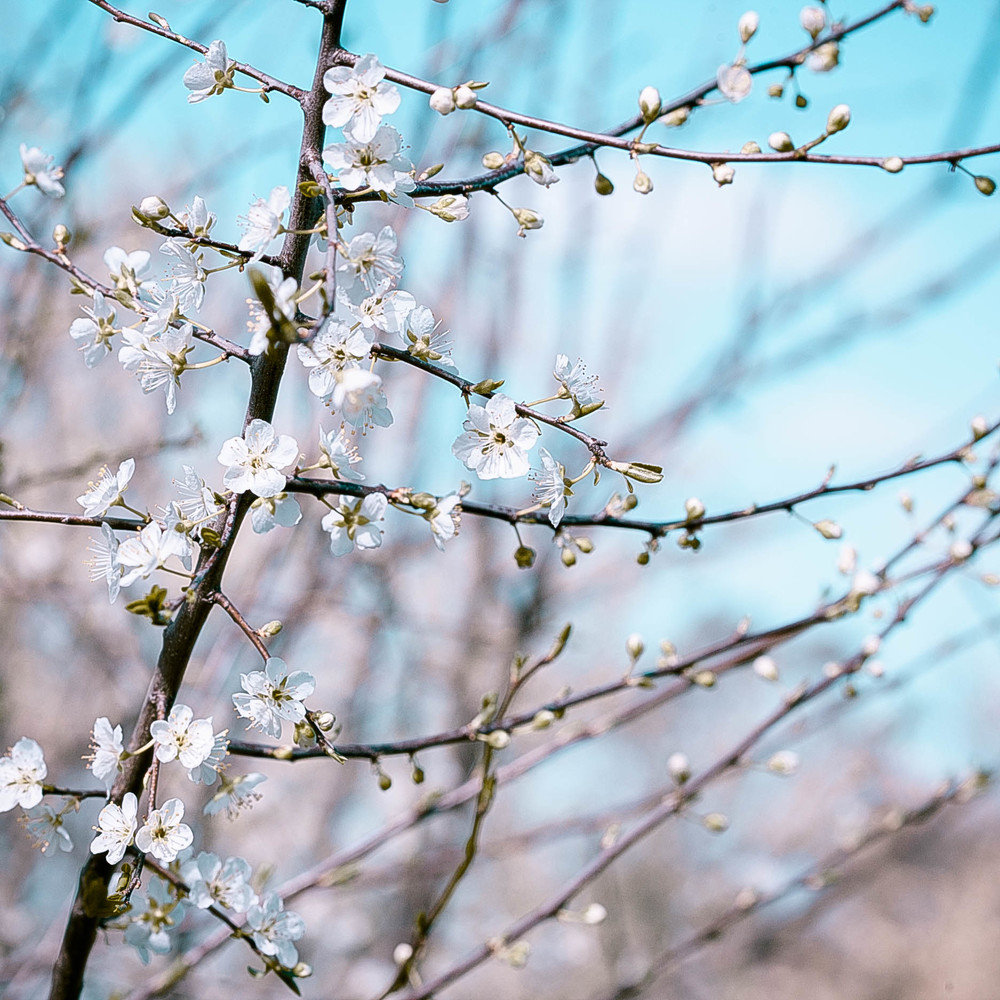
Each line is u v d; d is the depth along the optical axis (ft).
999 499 4.12
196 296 3.57
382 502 3.58
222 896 3.62
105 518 3.57
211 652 4.81
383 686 6.97
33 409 6.46
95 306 3.60
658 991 8.85
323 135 3.59
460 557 6.88
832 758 11.34
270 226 3.54
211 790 5.07
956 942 17.81
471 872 8.98
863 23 3.66
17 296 4.68
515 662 3.85
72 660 7.09
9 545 6.16
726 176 3.62
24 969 4.84
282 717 3.54
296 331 3.41
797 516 3.88
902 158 3.62
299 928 3.64
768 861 8.01
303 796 7.63
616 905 7.72
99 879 3.52
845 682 4.24
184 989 5.28
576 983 10.50
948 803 4.80
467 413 3.60
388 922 7.02
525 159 3.58
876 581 4.06
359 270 3.54
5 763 3.55
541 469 3.61
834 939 17.53
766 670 4.18
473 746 6.41
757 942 6.98
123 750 3.54
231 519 3.56
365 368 3.56
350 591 5.76
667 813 4.19
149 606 3.46
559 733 4.28
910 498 4.20
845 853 4.74
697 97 3.67
